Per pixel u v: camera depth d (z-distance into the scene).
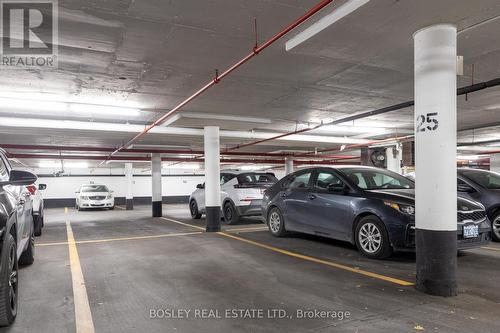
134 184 28.62
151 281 4.50
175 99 7.96
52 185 26.22
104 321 3.25
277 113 9.71
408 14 3.68
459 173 7.80
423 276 3.92
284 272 4.82
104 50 5.14
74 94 7.40
